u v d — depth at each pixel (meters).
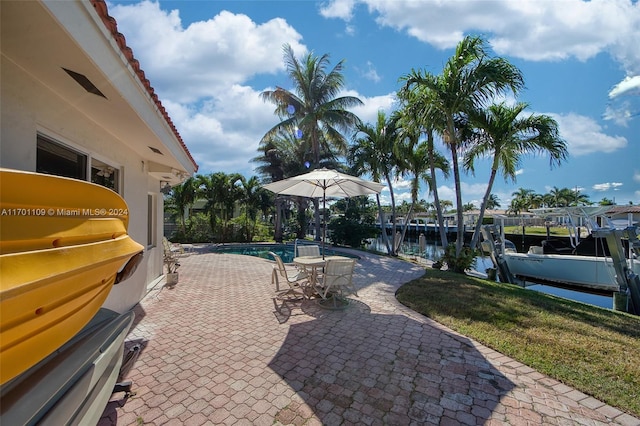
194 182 21.70
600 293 9.59
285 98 19.58
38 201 1.44
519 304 5.96
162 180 8.79
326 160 21.83
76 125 3.64
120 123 4.10
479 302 6.08
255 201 23.83
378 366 3.52
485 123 9.75
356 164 16.14
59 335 1.56
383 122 15.31
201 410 2.71
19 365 1.31
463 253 10.33
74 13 2.01
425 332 4.58
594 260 9.59
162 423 2.53
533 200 62.12
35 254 1.33
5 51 2.34
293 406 2.78
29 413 1.44
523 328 4.70
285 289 7.36
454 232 36.50
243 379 3.22
